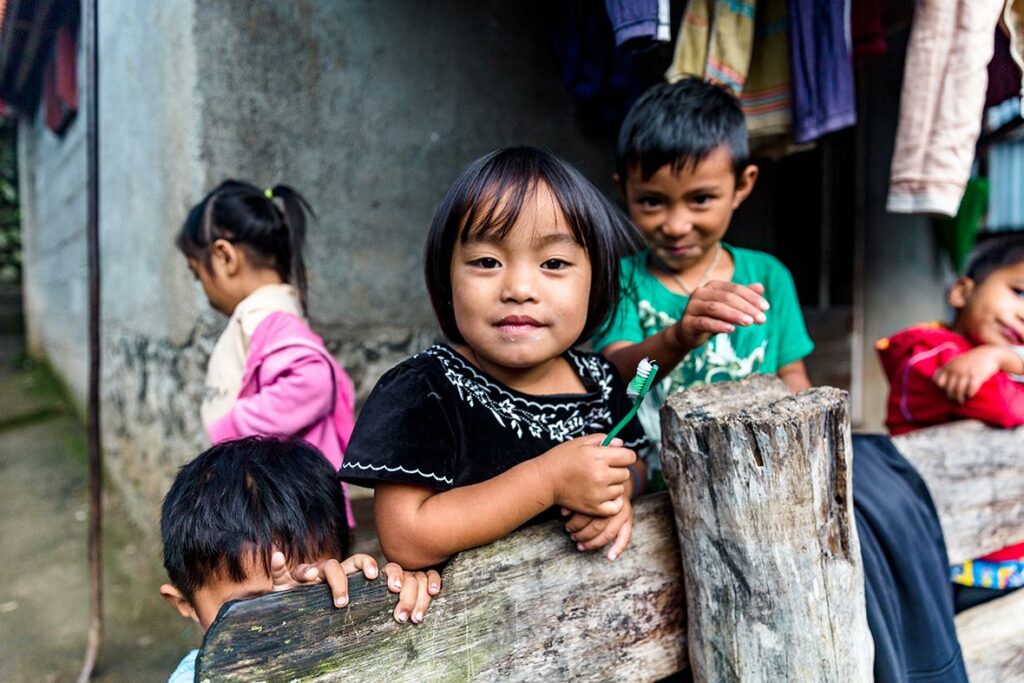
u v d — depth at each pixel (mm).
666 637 944
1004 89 1624
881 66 2914
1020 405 1312
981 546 1281
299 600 692
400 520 800
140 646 2400
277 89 2033
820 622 820
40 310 6664
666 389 1393
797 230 2984
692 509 871
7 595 2797
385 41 2186
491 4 2359
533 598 833
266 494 916
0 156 7730
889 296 3100
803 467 797
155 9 2229
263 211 1547
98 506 2215
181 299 2215
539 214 819
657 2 1357
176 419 2395
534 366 893
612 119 2406
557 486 790
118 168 3029
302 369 1395
